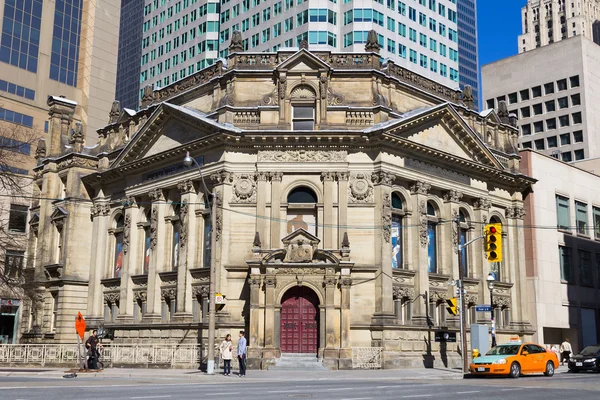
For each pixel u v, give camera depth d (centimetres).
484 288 4997
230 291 4275
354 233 4334
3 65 8944
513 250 5469
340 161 4403
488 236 3438
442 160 4812
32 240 6172
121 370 3734
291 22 9888
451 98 5275
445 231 4834
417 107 4938
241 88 4622
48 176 6028
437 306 4716
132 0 17900
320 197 4372
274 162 4416
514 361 3306
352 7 9656
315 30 9575
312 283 4091
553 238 5788
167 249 4872
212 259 3528
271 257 4112
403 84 4806
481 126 5444
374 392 2264
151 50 12650
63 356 4678
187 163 3556
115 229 5444
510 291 5350
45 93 9538
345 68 4622
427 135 4769
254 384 2766
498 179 5341
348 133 4353
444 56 11012
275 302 4072
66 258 5544
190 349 4041
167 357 4072
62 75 9906
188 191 4681
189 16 11906
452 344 4669
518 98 11912
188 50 11775
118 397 1947
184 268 4572
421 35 10581
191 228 4638
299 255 4125
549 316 5562
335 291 4081
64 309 5462
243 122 4528
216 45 11388
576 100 11181
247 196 4397
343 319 4031
